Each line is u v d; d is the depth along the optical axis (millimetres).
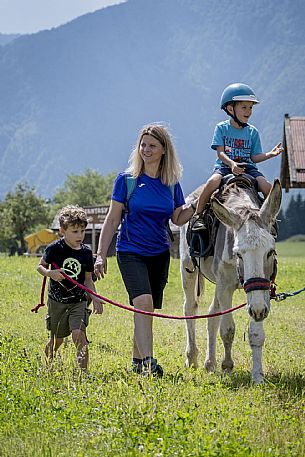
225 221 7246
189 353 9281
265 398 6551
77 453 4832
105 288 19047
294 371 8242
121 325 12977
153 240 7629
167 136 7648
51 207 107938
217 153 8562
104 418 5504
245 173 8445
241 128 8625
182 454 4695
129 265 7504
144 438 4988
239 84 8531
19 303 15594
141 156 7652
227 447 4809
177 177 7734
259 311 6832
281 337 11672
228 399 6520
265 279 6910
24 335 10961
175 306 16906
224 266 7910
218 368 9125
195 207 8664
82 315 7629
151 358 7141
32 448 4953
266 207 7219
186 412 5652
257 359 7496
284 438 5305
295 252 117812
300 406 6336
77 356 7531
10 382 6449
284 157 41594
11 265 24844
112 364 8188
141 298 7324
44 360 7617
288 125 42125
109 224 7648
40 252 67125
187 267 9445
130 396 6062
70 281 7527
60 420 5473
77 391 6320
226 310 7699
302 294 19203
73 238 7582
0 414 5652
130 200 7613
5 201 95938
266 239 6996
